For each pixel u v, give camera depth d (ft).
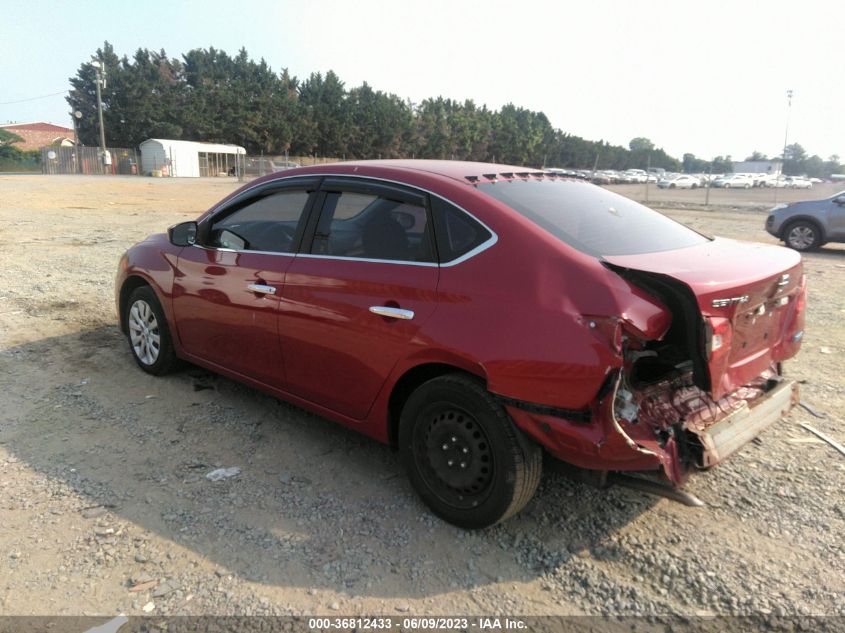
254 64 346.33
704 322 8.87
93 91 276.82
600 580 9.39
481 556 9.89
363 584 9.20
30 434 13.44
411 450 10.97
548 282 9.36
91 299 25.12
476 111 377.30
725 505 11.34
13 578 9.11
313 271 12.04
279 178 13.58
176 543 9.96
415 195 11.20
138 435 13.55
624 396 9.12
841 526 10.72
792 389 11.95
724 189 197.88
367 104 303.89
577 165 367.66
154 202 80.02
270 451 13.01
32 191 91.61
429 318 10.22
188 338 15.31
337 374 11.84
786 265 10.71
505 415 9.64
